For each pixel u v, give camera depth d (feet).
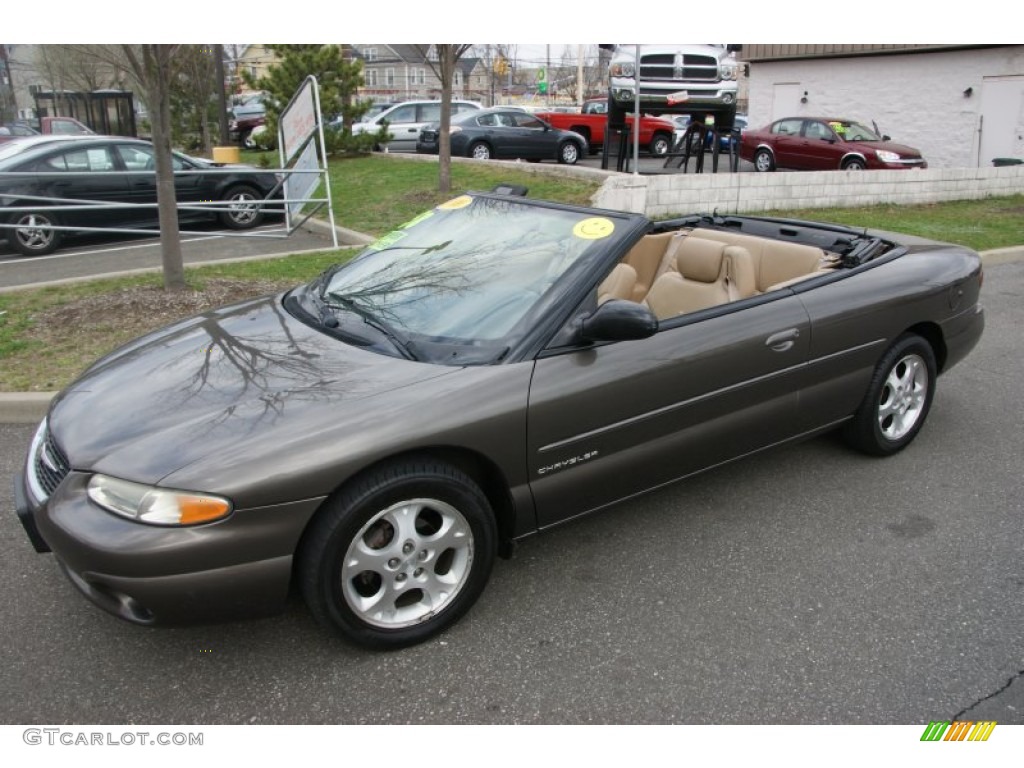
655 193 35.73
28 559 10.94
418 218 13.58
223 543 7.95
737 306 11.64
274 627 9.68
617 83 42.93
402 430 8.62
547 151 62.23
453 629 9.64
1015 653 9.27
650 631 9.63
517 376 9.50
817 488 13.25
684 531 11.91
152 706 8.41
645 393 10.45
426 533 9.37
